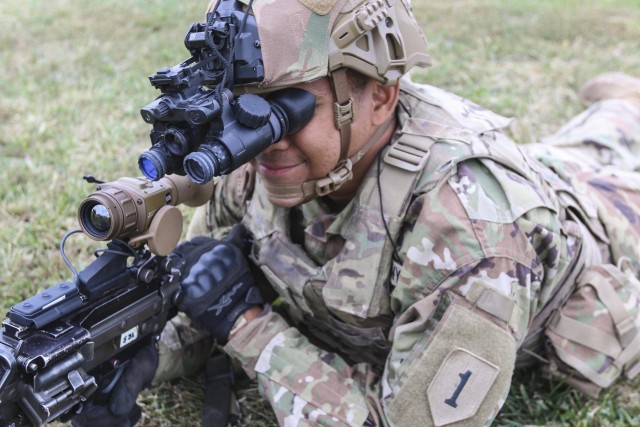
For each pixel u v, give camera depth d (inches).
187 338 85.4
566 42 196.5
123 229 59.2
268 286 84.4
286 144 61.7
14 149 141.1
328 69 60.1
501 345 64.7
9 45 203.5
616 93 132.2
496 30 207.9
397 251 69.0
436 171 67.5
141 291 64.3
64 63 187.9
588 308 82.0
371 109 66.4
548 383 89.5
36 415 53.2
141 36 211.2
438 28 210.5
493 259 64.6
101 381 64.4
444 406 65.1
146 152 54.7
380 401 69.5
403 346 67.4
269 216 76.9
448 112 72.7
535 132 148.3
